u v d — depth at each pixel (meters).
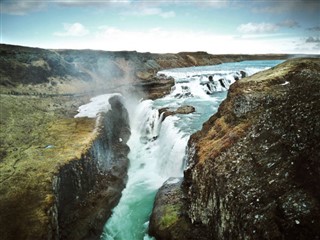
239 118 19.80
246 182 14.80
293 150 14.62
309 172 13.20
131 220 22.17
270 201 13.16
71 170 23.30
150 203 24.17
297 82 19.98
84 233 20.17
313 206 11.90
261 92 20.20
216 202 15.98
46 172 21.89
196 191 18.17
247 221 13.34
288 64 24.20
